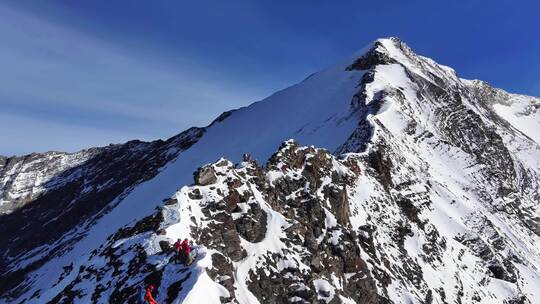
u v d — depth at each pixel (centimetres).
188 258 2983
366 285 4403
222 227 3638
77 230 16750
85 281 3372
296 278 3656
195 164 15200
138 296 2803
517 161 15000
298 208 4544
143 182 16862
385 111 10038
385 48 15100
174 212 3528
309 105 13300
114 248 3491
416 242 6262
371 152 7394
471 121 13262
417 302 4866
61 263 13612
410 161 8512
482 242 7306
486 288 6612
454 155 10350
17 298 12800
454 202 8144
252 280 3441
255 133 13812
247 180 4341
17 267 16050
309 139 10625
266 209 4100
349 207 5612
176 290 2775
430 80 14575
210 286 2803
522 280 7206
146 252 3238
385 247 5641
